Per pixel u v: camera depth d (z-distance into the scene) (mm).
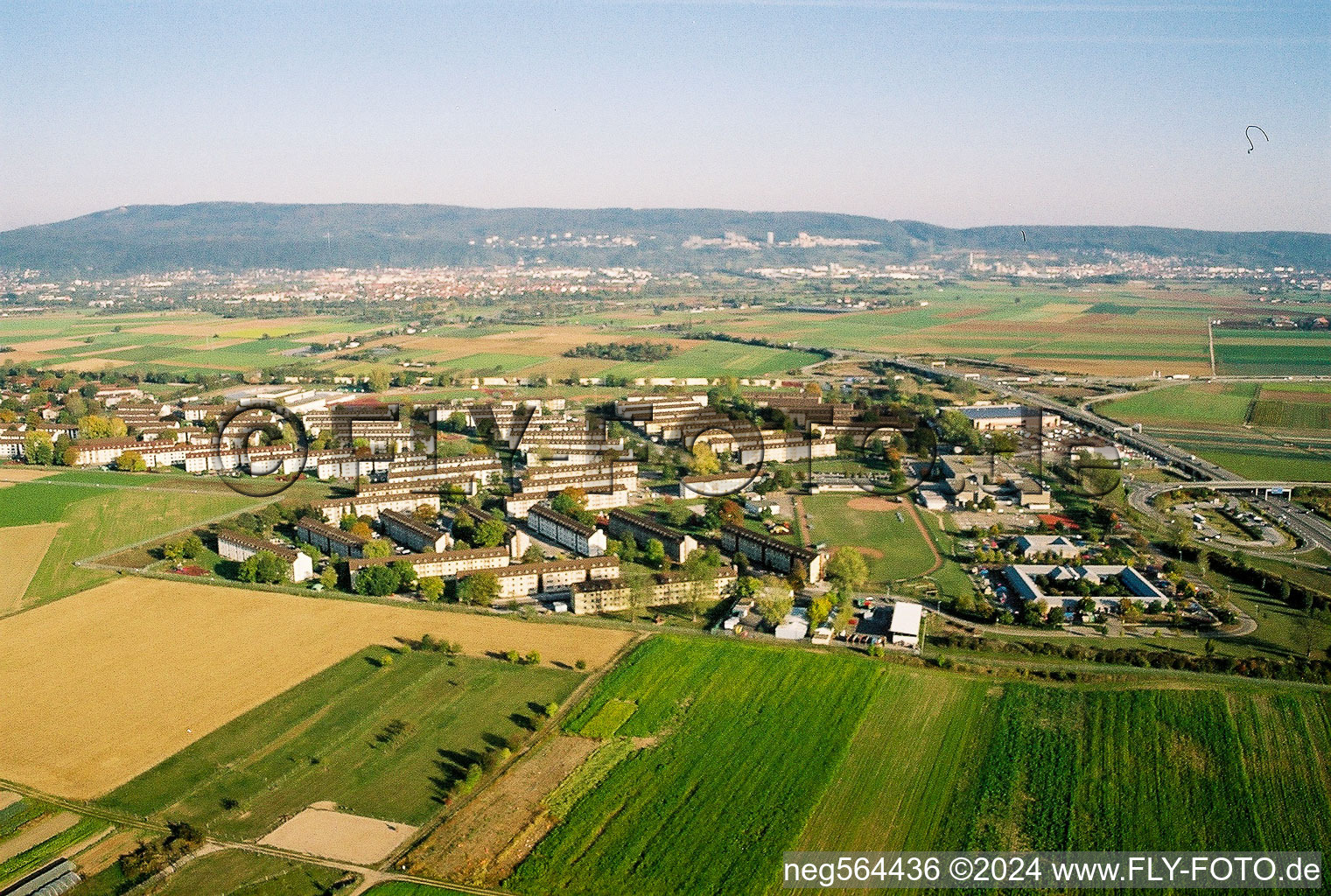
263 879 196875
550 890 193625
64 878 197000
